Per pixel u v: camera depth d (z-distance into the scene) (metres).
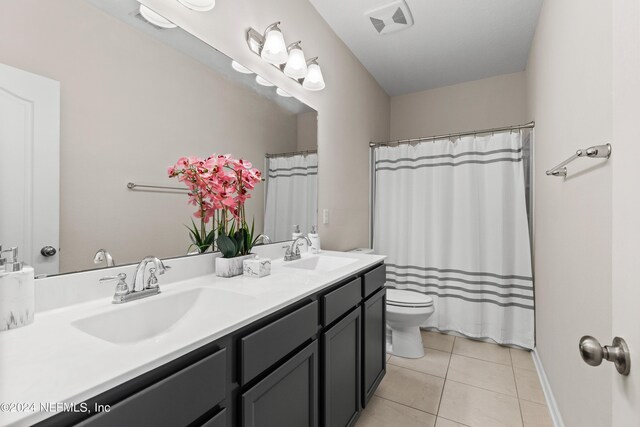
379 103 3.27
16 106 0.80
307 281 1.23
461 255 2.59
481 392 1.83
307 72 1.91
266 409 0.90
